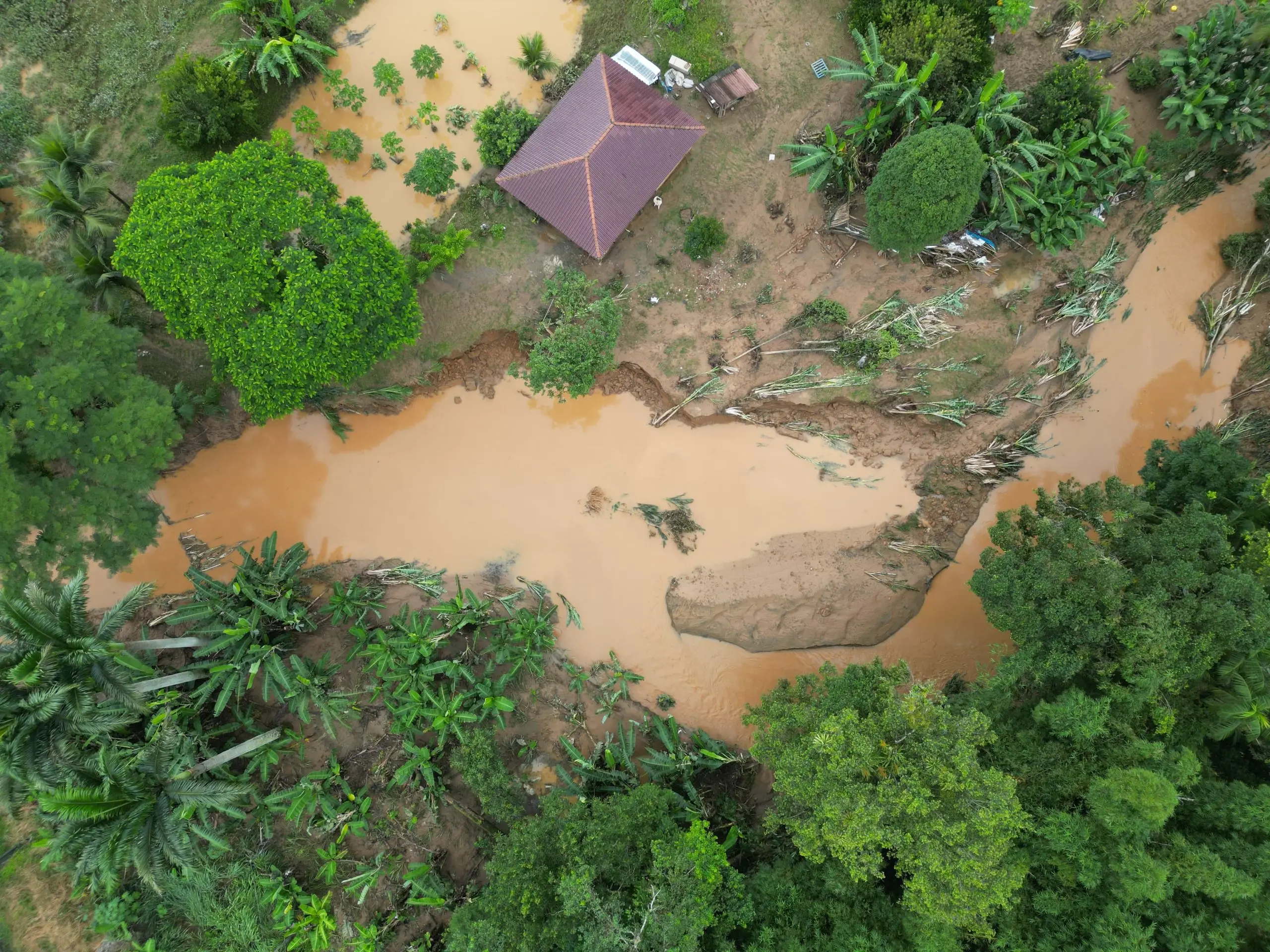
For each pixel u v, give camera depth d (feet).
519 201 68.85
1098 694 55.67
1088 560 51.78
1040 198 65.26
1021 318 69.72
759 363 70.49
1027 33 68.69
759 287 70.23
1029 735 55.16
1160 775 47.26
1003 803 45.52
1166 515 56.03
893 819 47.32
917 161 57.47
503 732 68.44
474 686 65.62
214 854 62.03
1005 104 61.98
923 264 69.26
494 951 50.65
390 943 63.52
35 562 53.06
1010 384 70.38
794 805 53.11
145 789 49.49
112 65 70.13
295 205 56.34
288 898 62.28
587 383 66.18
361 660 69.10
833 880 53.21
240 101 66.54
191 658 66.49
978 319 69.77
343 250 56.95
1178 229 70.49
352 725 67.72
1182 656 51.49
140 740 60.13
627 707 70.64
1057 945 50.16
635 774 64.80
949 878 45.16
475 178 71.00
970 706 55.31
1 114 68.85
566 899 48.98
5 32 69.82
